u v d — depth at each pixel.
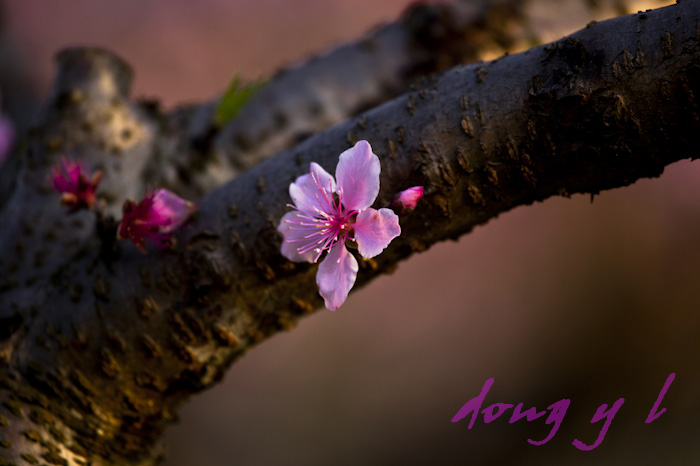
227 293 0.39
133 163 0.47
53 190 0.45
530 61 0.37
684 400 1.15
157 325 0.40
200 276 0.39
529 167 0.38
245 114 0.50
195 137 0.49
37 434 0.40
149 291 0.40
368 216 0.37
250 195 0.39
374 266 0.39
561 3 0.51
